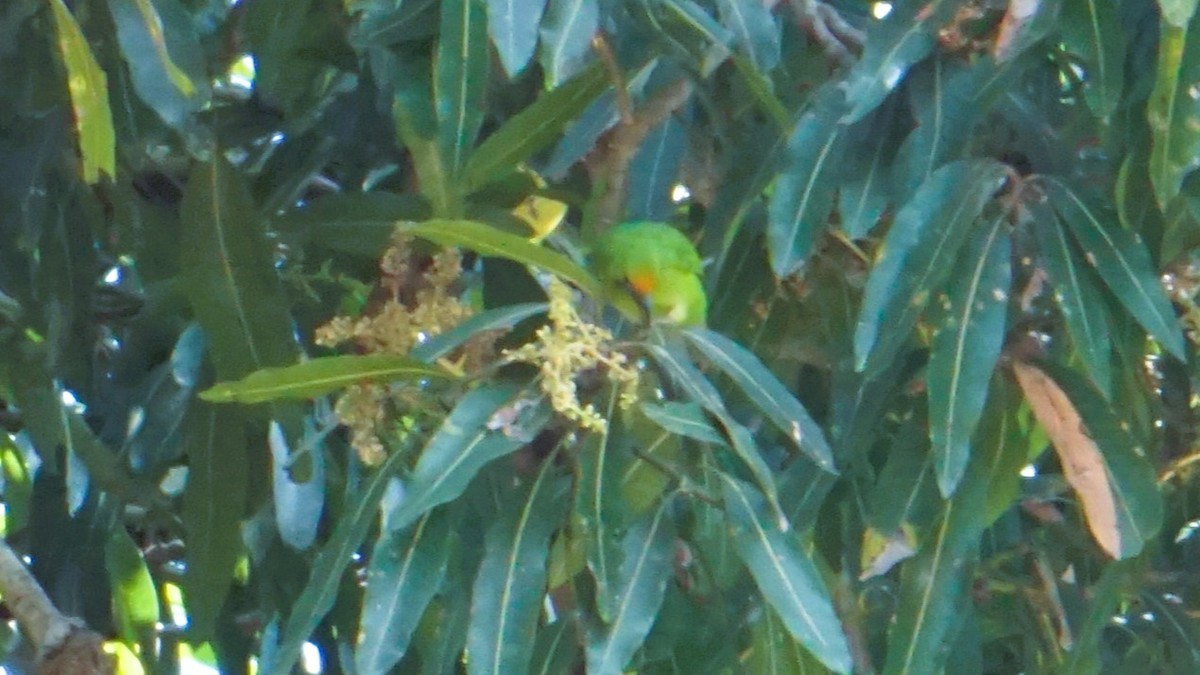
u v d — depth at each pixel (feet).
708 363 9.55
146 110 9.77
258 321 9.42
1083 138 9.87
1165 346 8.82
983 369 8.76
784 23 9.91
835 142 9.09
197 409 9.75
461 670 10.06
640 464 8.92
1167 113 8.64
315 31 9.97
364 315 9.56
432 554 8.50
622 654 8.46
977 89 9.08
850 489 9.70
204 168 9.43
